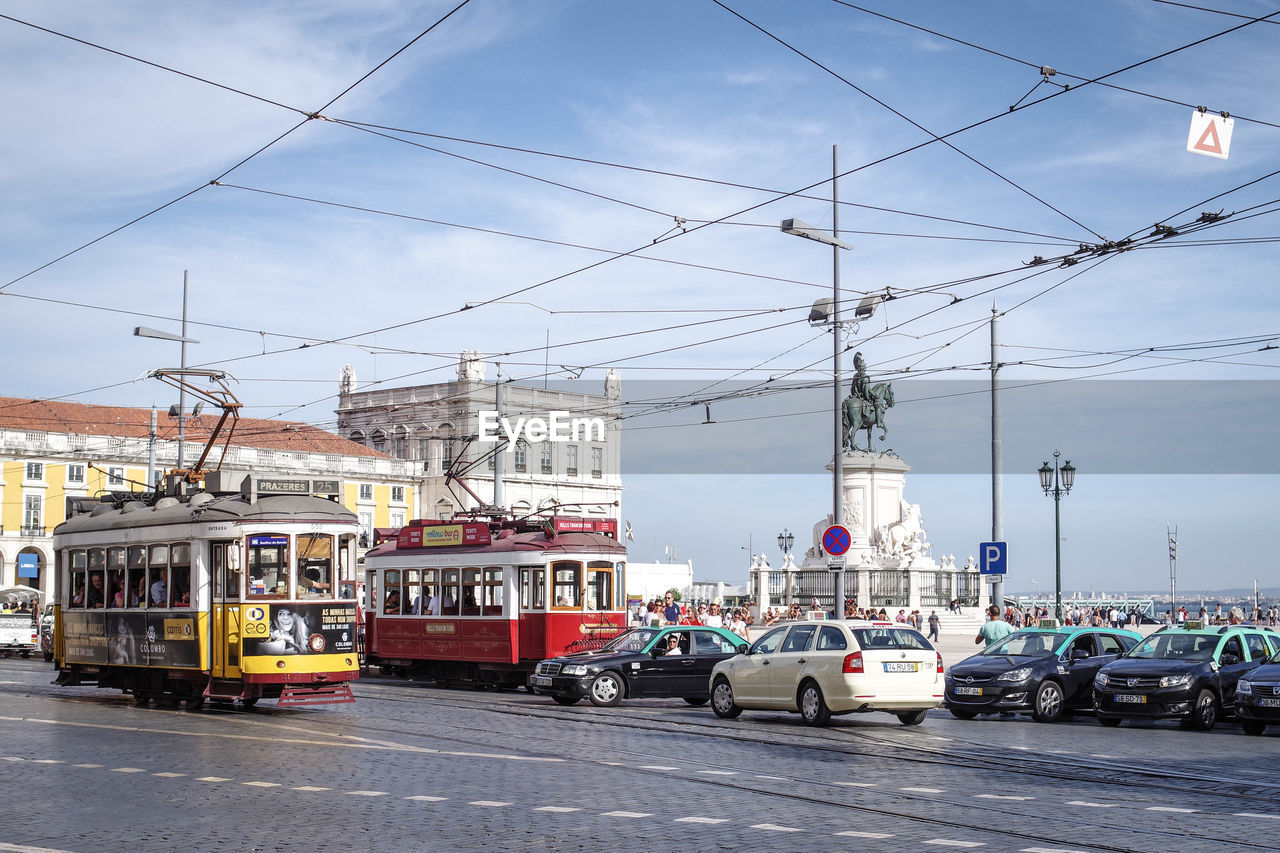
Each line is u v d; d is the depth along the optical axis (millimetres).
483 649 30172
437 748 17125
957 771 15297
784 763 15898
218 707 23438
